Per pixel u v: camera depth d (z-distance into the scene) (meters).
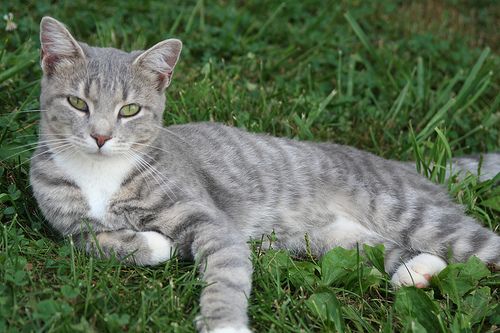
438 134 0.98
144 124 0.84
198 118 1.03
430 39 1.24
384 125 1.07
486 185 0.95
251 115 1.04
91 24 1.16
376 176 0.93
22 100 1.00
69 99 0.83
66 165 0.83
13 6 1.15
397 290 0.81
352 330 0.78
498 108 1.13
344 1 1.31
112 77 0.83
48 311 0.73
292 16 1.26
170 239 0.83
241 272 0.78
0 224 0.83
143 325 0.73
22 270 0.77
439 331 0.77
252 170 0.91
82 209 0.83
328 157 0.94
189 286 0.77
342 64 1.17
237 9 1.27
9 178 0.90
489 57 1.22
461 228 0.89
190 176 0.86
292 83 1.12
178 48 0.86
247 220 0.89
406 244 0.91
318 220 0.92
